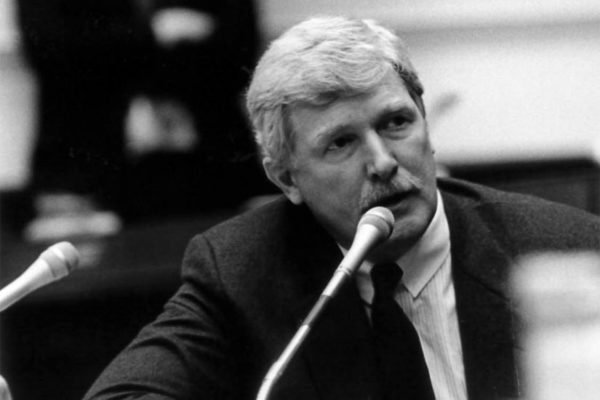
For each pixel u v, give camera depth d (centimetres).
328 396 544
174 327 571
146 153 948
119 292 788
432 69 1310
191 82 962
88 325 788
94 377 789
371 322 554
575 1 1313
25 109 1203
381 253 537
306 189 536
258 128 546
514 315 539
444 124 1256
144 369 555
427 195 523
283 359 459
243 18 984
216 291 575
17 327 785
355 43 515
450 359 553
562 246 560
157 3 967
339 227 536
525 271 541
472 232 566
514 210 576
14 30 989
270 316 564
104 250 856
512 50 1316
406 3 1315
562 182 681
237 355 570
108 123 960
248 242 587
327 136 518
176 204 944
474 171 1139
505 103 1299
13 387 786
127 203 941
